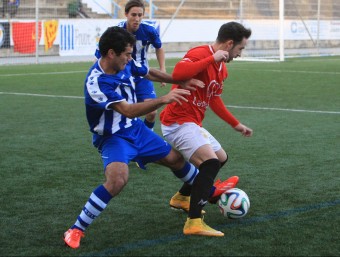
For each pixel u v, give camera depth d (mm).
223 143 8742
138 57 8594
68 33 24672
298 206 5711
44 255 4484
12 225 5207
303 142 8773
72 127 10148
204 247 4605
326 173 7000
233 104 12812
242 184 6527
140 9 8289
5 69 21297
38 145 8672
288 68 22156
